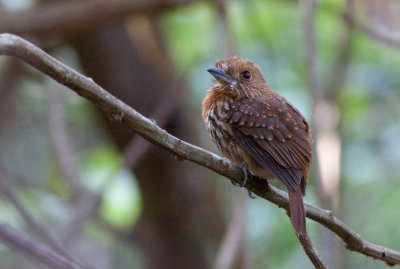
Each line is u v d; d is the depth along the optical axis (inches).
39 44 466.3
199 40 522.9
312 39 420.2
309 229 490.9
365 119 542.0
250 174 296.2
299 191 287.1
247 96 319.0
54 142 489.1
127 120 241.6
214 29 479.2
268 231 514.3
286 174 295.4
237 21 541.0
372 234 505.4
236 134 309.4
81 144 598.9
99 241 537.6
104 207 483.8
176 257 502.0
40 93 555.8
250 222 501.4
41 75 496.4
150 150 466.3
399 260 299.1
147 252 509.0
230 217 470.0
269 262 503.2
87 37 451.2
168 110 471.5
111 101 235.6
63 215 462.3
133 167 474.0
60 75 223.6
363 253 296.2
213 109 320.5
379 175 527.5
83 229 482.6
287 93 521.3
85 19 431.8
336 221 289.1
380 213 513.0
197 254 500.7
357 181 525.0
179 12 509.4
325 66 527.5
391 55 540.4
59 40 466.6
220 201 506.0
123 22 442.6
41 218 459.5
